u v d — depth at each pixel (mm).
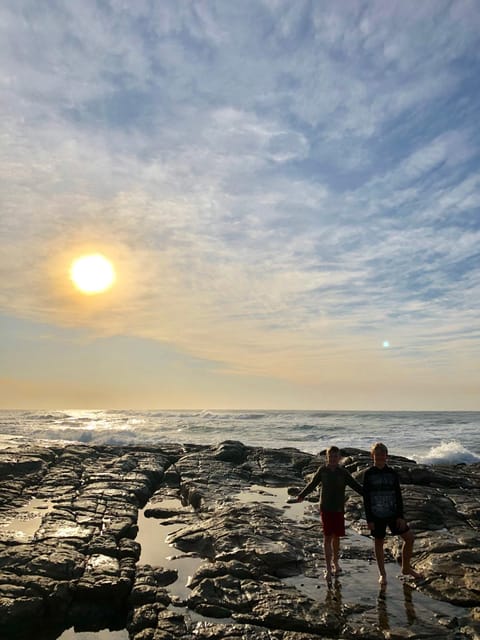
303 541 5879
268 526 6266
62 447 12195
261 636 3650
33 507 7188
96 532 5922
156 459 11391
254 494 8695
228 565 4980
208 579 4629
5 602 4012
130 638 3859
